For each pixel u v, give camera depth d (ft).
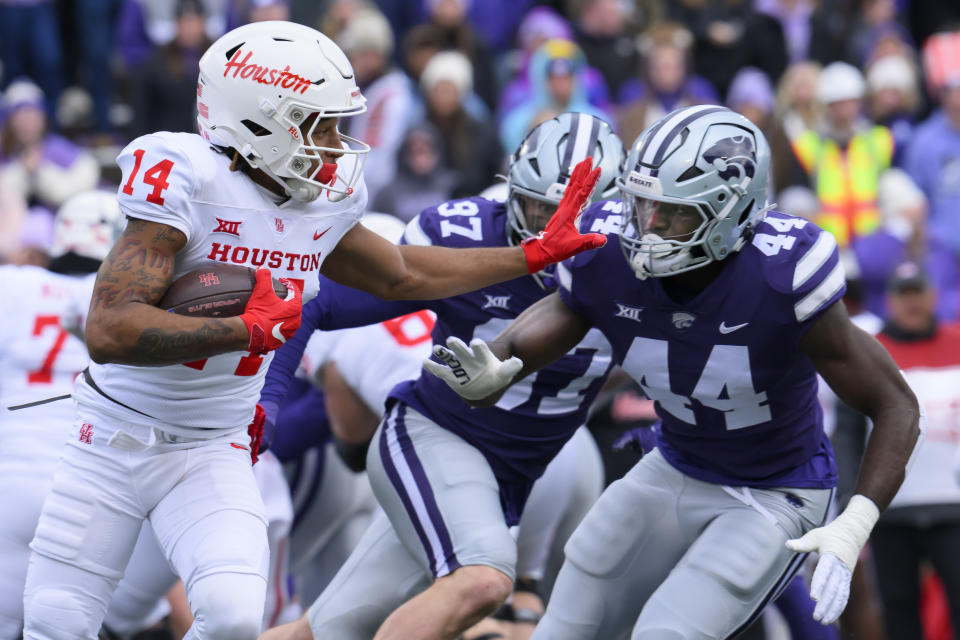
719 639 41.24
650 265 39.42
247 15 108.99
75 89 120.47
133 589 51.39
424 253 43.39
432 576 44.60
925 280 63.41
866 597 61.62
